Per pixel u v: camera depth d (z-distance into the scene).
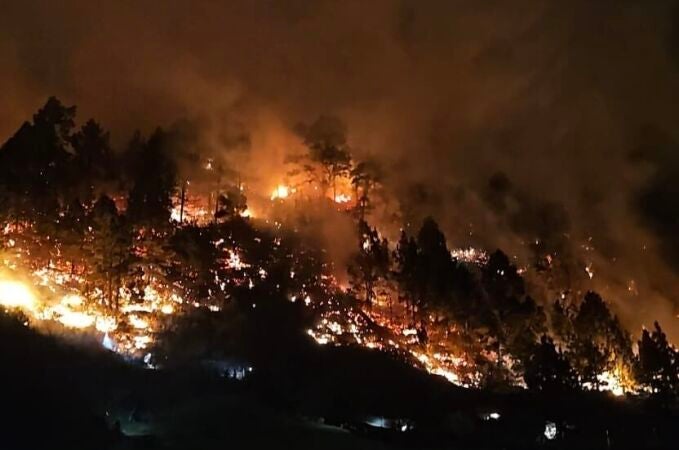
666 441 47.31
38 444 28.02
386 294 68.00
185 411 37.56
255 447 32.88
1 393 30.89
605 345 62.44
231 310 57.94
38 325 46.28
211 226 68.00
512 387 56.31
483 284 64.44
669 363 58.94
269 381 47.19
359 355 55.97
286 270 66.06
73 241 56.78
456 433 43.66
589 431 48.25
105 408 34.97
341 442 35.81
